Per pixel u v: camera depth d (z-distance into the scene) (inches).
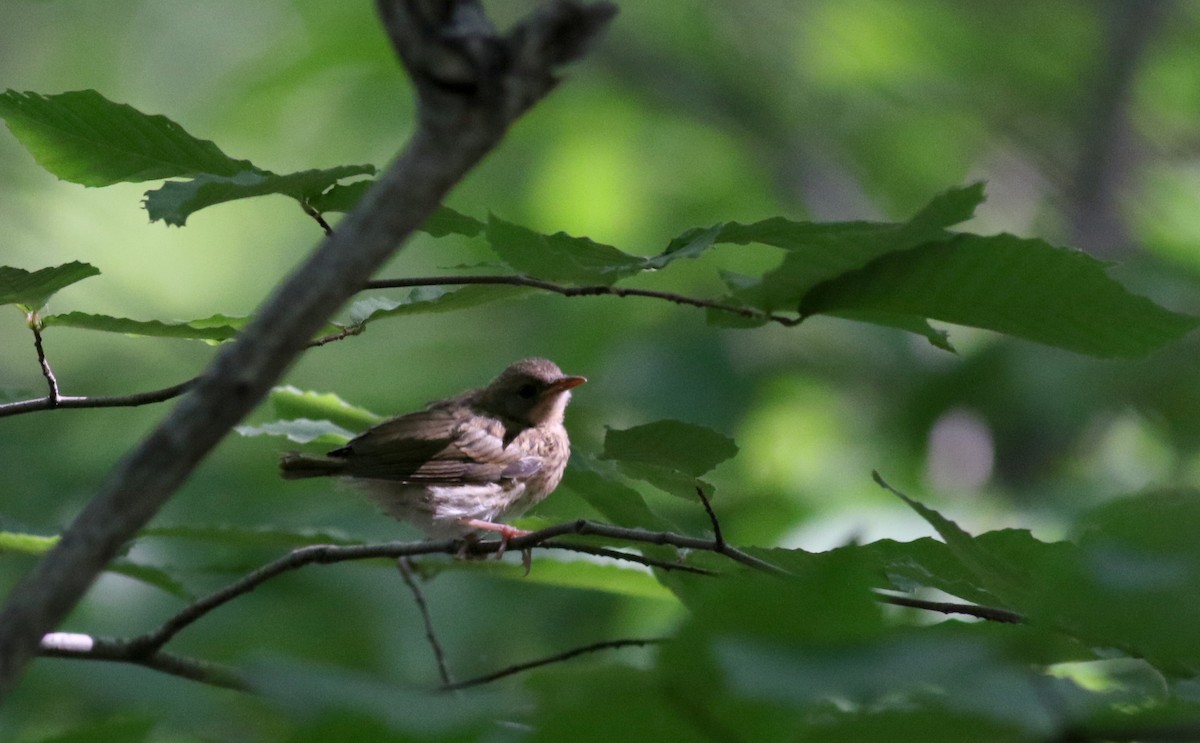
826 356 701.9
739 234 214.2
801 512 534.6
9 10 984.3
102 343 715.4
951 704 113.2
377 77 912.9
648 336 666.8
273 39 996.6
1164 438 574.6
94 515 122.3
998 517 569.6
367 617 477.1
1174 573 120.8
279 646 432.1
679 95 931.3
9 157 824.3
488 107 123.9
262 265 927.7
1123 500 126.1
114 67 1008.9
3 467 498.3
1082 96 898.7
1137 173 840.9
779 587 112.3
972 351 623.5
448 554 300.5
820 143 941.8
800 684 103.8
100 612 413.1
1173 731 125.3
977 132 930.1
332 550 241.0
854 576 111.2
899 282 199.3
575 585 308.7
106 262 855.7
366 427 318.3
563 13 124.7
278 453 392.8
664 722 120.9
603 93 940.6
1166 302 551.2
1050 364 579.8
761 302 209.5
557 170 895.7
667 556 266.8
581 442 617.3
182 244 899.4
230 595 233.9
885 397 687.1
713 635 114.3
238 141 936.3
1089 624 127.9
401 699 113.3
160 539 433.1
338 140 937.5
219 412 123.3
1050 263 190.5
